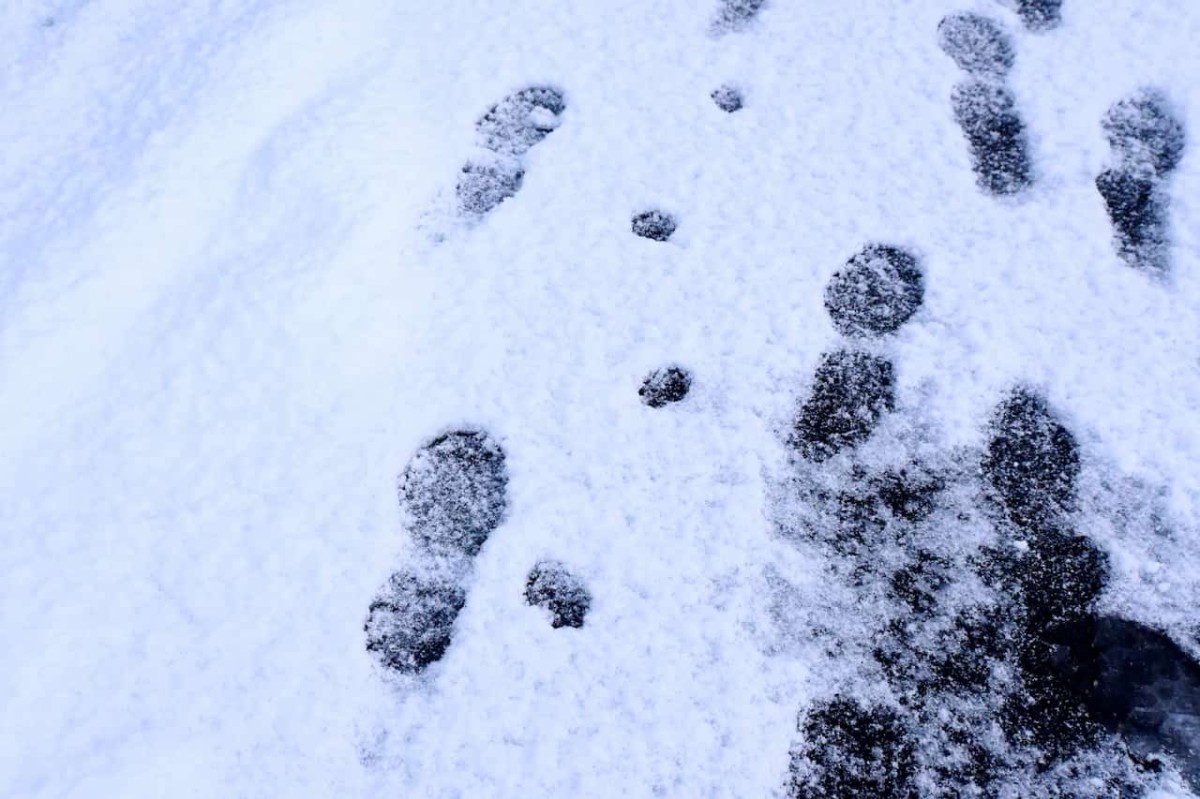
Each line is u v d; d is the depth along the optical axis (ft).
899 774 4.62
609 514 5.32
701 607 5.02
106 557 5.16
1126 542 5.17
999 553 5.18
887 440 5.56
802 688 4.80
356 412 5.68
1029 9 7.39
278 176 6.48
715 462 5.49
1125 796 4.50
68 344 5.80
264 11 7.35
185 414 5.63
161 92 6.95
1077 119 6.74
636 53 7.32
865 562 5.16
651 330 5.97
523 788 4.56
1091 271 6.05
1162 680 4.78
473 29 7.49
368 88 7.06
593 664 4.87
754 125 6.85
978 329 5.87
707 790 4.54
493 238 6.40
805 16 7.46
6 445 5.45
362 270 6.13
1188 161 6.49
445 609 5.12
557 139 6.89
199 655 4.91
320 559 5.21
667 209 6.49
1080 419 5.54
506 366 5.87
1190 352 5.71
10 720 4.66
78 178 6.53
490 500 5.46
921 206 6.39
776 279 6.14
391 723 4.77
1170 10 7.25
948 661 4.88
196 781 4.59
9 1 7.66
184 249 6.30
